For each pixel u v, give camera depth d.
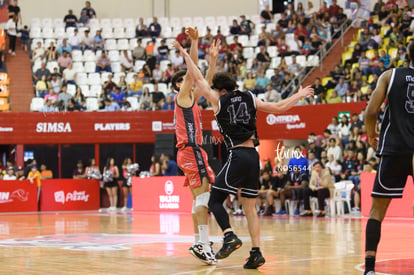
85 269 6.03
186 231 11.09
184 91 6.73
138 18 28.17
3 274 5.73
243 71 23.72
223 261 6.65
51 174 21.98
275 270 5.85
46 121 22.98
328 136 18.19
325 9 25.11
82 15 27.52
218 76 6.28
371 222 5.17
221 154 21.42
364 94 19.73
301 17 25.33
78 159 23.55
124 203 21.42
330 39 23.77
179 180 18.42
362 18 24.05
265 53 23.95
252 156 6.15
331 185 15.24
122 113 22.89
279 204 16.97
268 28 26.48
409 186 13.97
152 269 6.01
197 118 6.85
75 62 25.62
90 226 12.66
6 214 18.88
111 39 26.73
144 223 13.46
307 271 5.74
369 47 21.91
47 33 26.89
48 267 6.20
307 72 22.91
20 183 20.56
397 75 5.15
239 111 6.17
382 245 8.16
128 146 23.44
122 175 23.00
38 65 25.28
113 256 7.15
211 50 7.04
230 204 17.62
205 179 6.68
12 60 25.89
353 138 17.72
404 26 22.12
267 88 21.83
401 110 5.12
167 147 19.31
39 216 17.31
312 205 15.97
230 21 27.69
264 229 11.23
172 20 27.77
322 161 16.73
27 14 28.02
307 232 10.44
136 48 25.88
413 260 6.52
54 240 9.39
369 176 14.73
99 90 24.59
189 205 18.19
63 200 21.08
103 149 23.53
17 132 22.97
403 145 5.07
